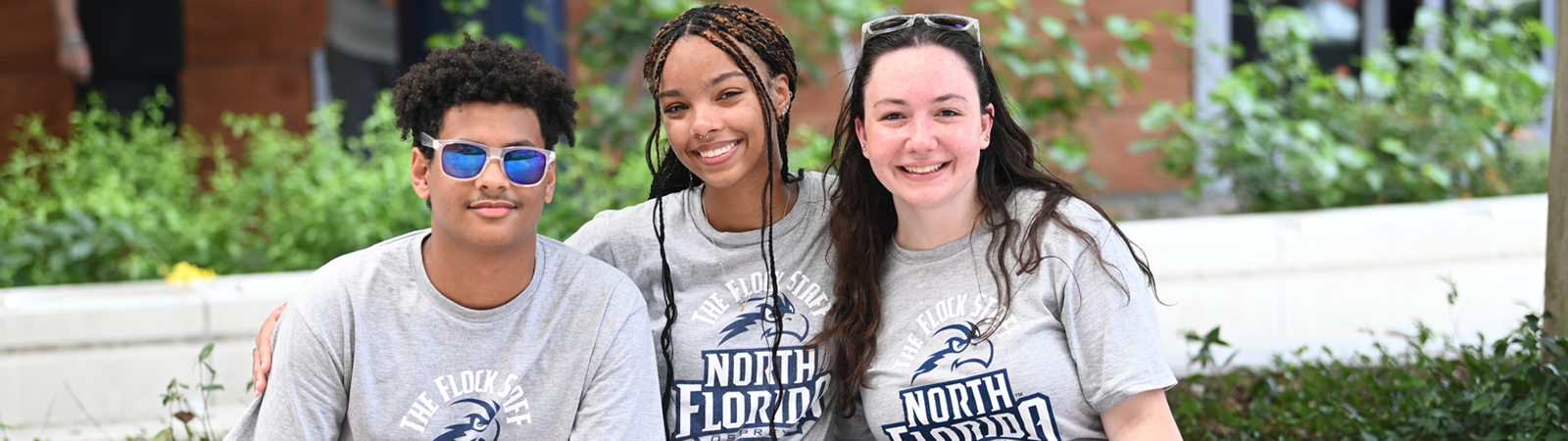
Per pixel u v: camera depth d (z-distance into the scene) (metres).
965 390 2.21
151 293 3.85
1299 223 4.61
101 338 3.67
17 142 5.99
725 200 2.40
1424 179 5.68
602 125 5.09
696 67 2.25
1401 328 4.19
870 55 2.25
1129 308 2.16
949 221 2.30
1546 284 3.05
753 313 2.35
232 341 3.79
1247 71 5.91
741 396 2.35
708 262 2.37
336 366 2.03
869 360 2.31
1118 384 2.13
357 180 4.63
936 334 2.26
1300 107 5.80
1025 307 2.21
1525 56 6.01
